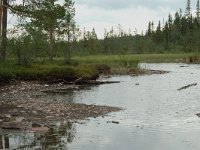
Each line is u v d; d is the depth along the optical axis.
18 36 41.31
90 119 20.55
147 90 35.97
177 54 124.19
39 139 15.90
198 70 68.81
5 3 40.56
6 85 34.75
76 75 40.47
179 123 19.78
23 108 22.98
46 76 38.72
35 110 22.42
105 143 15.43
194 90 35.97
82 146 14.89
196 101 28.30
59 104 24.98
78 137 16.33
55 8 44.16
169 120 20.59
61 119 20.33
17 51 40.38
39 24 43.00
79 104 25.42
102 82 42.66
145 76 54.81
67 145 15.01
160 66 82.00
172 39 163.00
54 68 39.53
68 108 23.52
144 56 113.44
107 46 135.00
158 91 35.12
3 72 35.06
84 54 107.62
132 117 21.39
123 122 19.83
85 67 45.09
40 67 40.16
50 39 56.41
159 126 18.92
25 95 30.16
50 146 14.84
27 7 41.72
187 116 21.92
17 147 14.64
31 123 18.77
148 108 24.84
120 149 14.60
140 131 17.72
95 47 120.62
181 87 38.22
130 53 137.75
